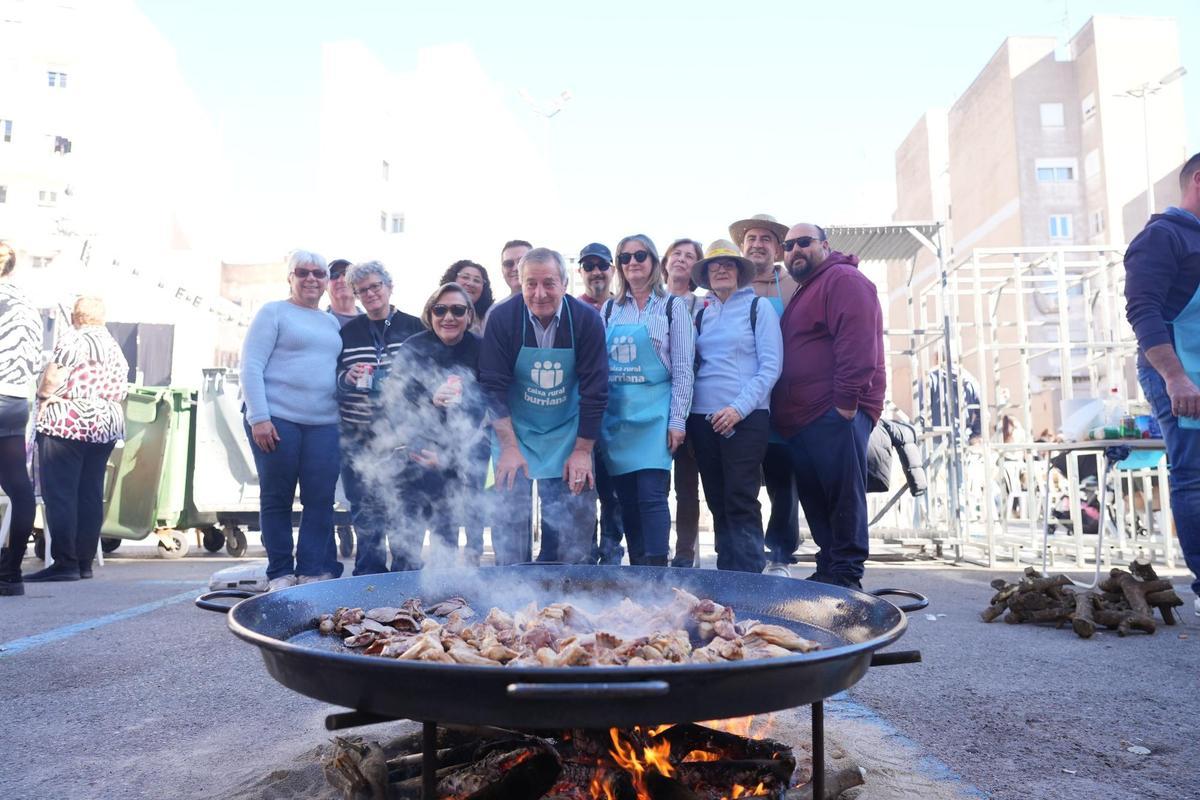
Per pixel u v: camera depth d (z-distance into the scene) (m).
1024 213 29.89
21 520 4.41
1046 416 21.00
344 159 27.86
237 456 6.61
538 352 3.44
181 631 3.41
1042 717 2.22
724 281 3.97
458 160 28.38
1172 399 3.23
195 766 1.87
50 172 27.95
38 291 8.43
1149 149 28.95
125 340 8.95
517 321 3.48
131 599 4.30
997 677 2.65
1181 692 2.46
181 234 33.28
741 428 3.69
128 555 6.87
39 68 28.36
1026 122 30.23
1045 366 20.88
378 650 1.55
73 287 8.60
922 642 3.21
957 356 6.51
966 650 3.06
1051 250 6.44
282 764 1.85
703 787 1.52
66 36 28.52
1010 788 1.73
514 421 3.56
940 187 36.88
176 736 2.08
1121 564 5.86
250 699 2.41
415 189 28.36
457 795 1.49
